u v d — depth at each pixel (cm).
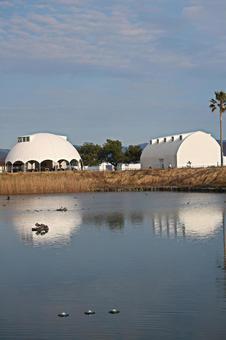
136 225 4297
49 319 1795
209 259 2703
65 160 14950
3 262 2789
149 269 2509
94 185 10794
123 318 1780
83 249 3147
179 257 2789
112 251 3042
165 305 1906
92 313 1844
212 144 13075
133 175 11625
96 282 2280
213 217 4741
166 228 4041
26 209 6225
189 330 1645
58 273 2478
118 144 18025
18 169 14962
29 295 2102
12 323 1762
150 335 1616
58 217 5153
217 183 10012
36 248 3231
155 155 13950
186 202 6769
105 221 4666
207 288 2112
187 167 12138
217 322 1709
